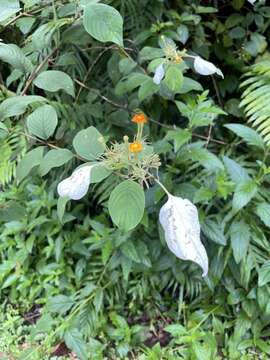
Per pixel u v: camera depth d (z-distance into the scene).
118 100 2.43
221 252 2.20
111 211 1.39
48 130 1.67
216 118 2.56
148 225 2.24
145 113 2.50
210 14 2.61
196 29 2.50
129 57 2.26
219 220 2.19
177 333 2.18
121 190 1.39
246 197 2.02
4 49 1.70
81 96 2.45
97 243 2.35
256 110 2.29
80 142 1.59
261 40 2.55
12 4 1.71
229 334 2.28
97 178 1.45
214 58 2.66
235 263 2.19
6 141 2.00
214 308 2.31
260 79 2.41
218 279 2.20
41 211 2.53
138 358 2.23
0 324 2.46
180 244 1.29
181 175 2.32
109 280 2.38
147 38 2.39
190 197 2.15
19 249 2.56
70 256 2.52
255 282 2.20
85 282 2.44
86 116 2.39
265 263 2.10
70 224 2.57
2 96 2.02
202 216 2.15
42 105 1.74
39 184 2.60
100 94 2.45
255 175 2.31
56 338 2.31
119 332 2.29
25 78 1.99
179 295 2.38
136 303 2.43
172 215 1.33
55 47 2.14
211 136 2.58
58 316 2.32
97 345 2.23
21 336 2.41
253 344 2.20
